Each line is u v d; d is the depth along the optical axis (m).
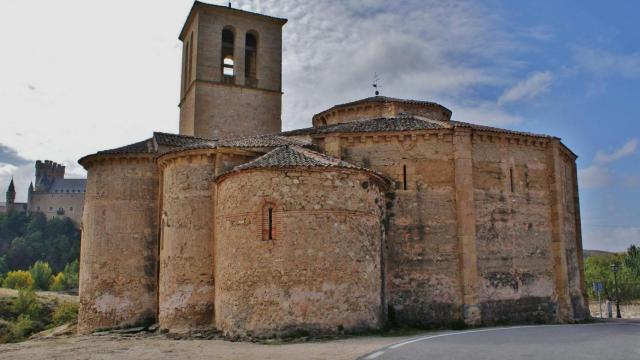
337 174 20.88
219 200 22.12
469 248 24.03
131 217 28.25
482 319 23.86
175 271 23.67
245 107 37.88
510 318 24.61
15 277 99.12
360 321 20.17
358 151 25.56
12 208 158.38
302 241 19.91
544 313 25.52
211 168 24.27
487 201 25.22
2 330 45.06
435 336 18.20
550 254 26.38
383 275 22.91
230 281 20.48
